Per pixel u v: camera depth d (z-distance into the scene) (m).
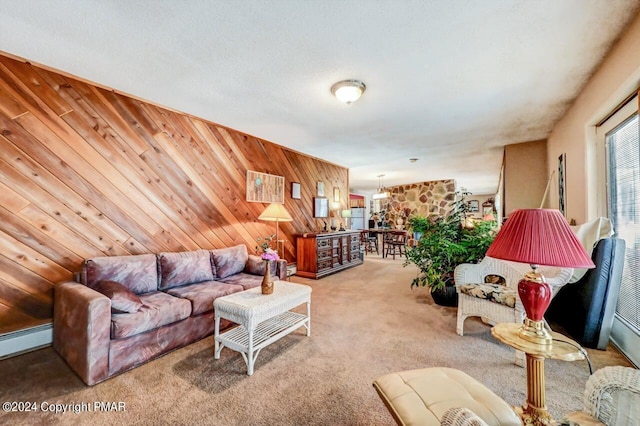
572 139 2.94
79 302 1.84
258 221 4.17
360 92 2.50
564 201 3.25
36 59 2.11
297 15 1.64
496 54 2.04
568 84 2.49
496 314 2.29
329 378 1.83
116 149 2.65
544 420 1.07
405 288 4.15
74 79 2.39
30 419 1.45
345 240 5.64
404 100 2.83
